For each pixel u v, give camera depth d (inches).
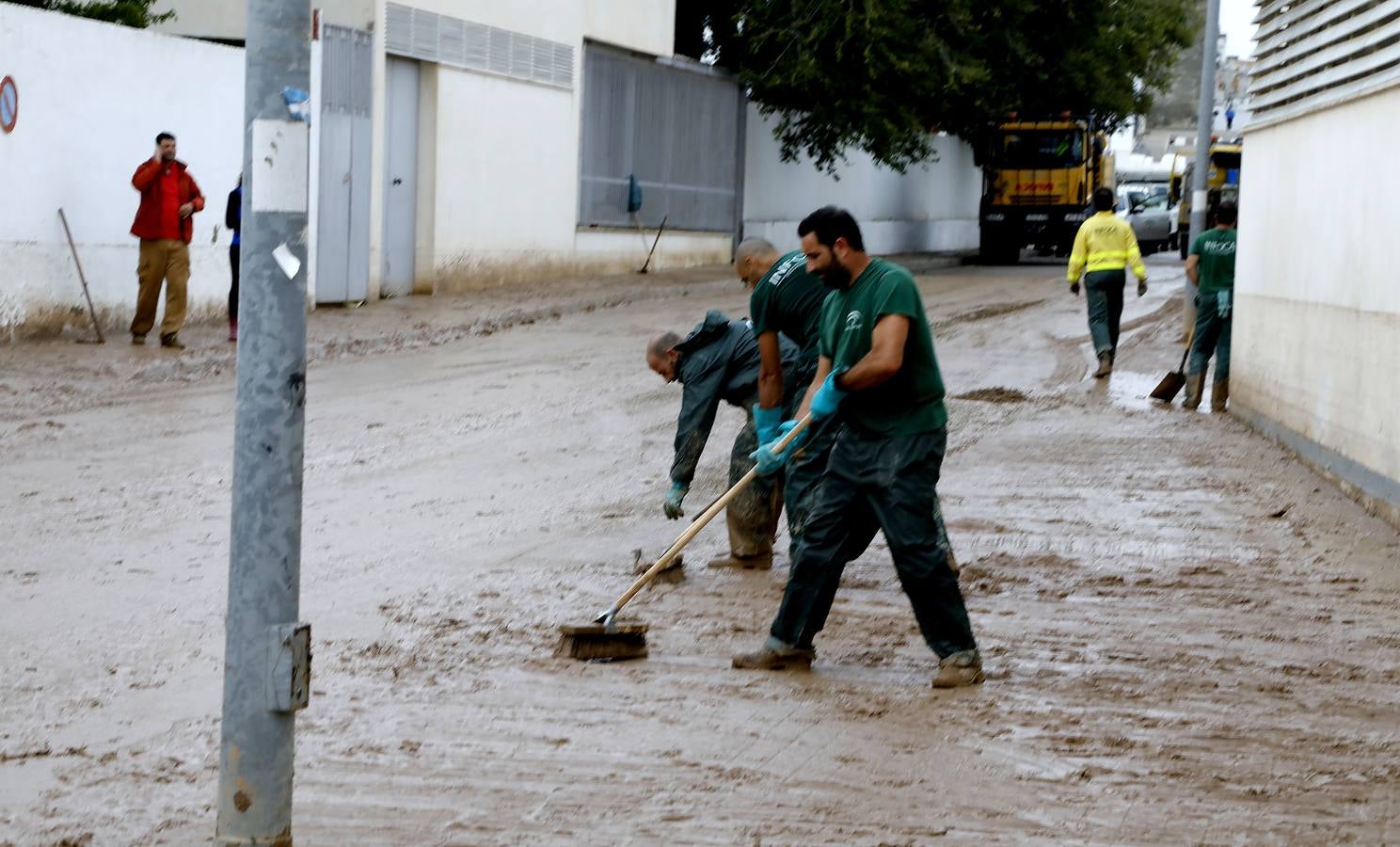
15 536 335.3
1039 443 502.6
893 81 1359.5
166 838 183.8
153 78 704.4
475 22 962.1
